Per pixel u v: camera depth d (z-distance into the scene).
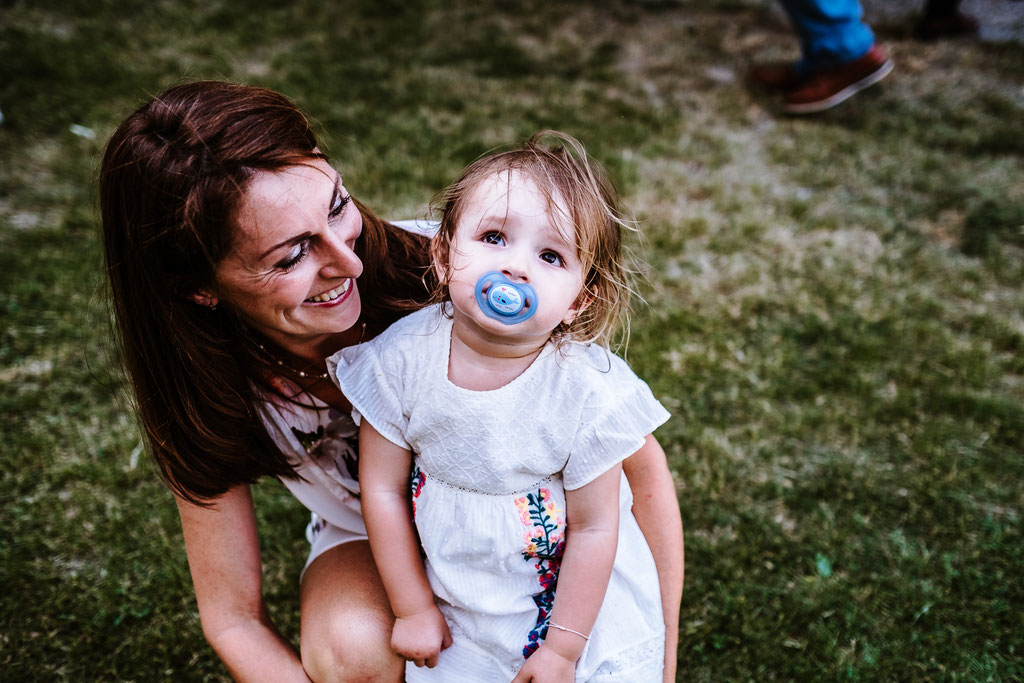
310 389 1.48
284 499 2.62
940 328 3.28
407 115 4.74
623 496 1.52
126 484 2.66
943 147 4.57
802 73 4.91
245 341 1.38
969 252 3.78
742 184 4.23
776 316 3.38
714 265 3.65
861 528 2.54
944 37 5.67
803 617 2.28
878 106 4.94
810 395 3.01
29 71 5.00
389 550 1.40
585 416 1.33
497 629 1.40
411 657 1.41
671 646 1.60
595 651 1.42
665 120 4.76
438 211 1.56
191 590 2.33
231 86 1.24
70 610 2.29
